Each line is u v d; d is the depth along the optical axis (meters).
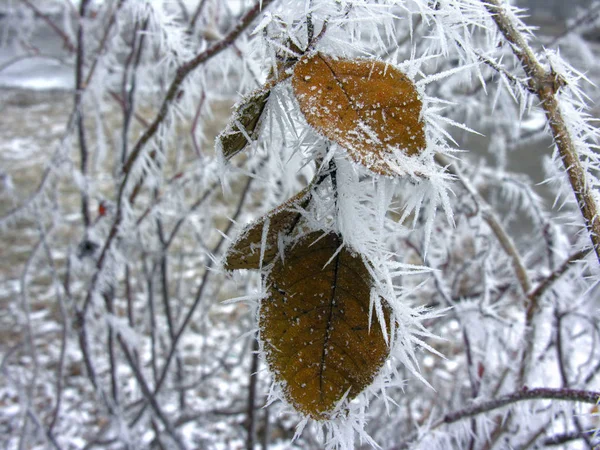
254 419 0.54
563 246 0.42
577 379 0.36
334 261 0.14
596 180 0.17
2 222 0.52
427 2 0.16
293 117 0.14
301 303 0.14
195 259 1.10
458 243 0.51
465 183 0.37
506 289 0.46
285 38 0.14
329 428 0.15
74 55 0.54
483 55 0.18
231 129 0.13
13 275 1.22
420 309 0.14
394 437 0.54
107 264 0.45
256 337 0.15
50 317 1.06
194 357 0.91
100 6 0.50
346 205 0.14
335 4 0.14
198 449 0.74
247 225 0.14
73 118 0.47
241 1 0.39
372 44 0.17
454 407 0.53
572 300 0.38
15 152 1.93
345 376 0.14
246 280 0.52
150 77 0.50
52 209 0.53
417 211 0.12
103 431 0.64
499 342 0.40
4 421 0.79
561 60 0.18
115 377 0.55
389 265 0.14
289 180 0.35
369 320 0.13
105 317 0.50
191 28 0.38
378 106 0.12
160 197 0.48
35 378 0.59
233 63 0.34
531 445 0.33
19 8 0.62
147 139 0.34
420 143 0.12
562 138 0.17
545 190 1.20
